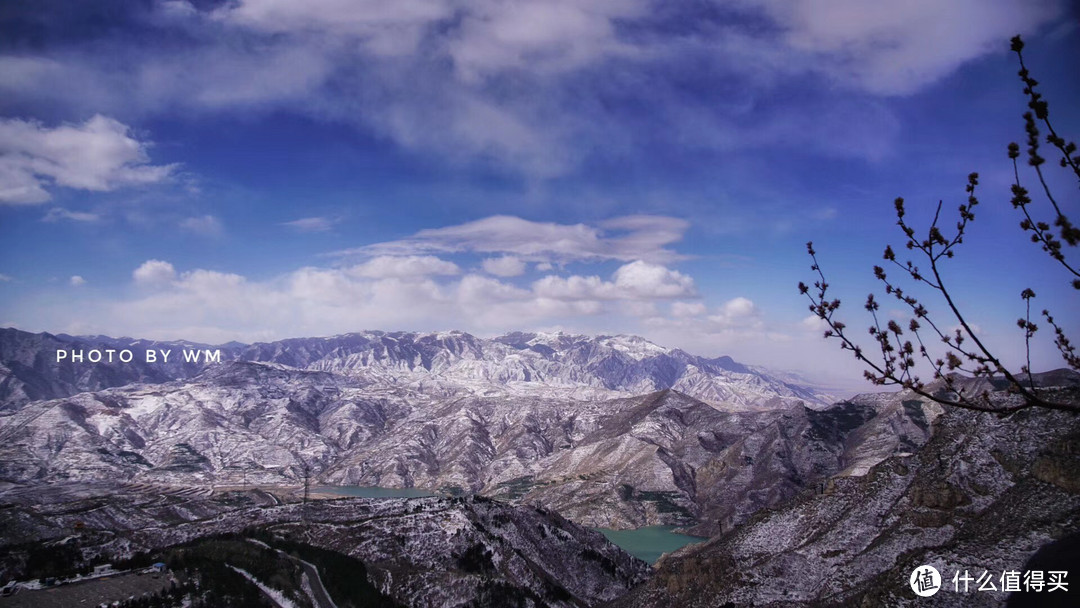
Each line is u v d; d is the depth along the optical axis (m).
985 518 116.50
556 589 165.50
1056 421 124.69
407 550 158.75
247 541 150.25
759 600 122.88
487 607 143.75
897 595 104.38
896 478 137.75
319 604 125.25
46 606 99.12
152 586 110.06
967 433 135.50
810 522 141.12
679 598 137.75
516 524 192.00
